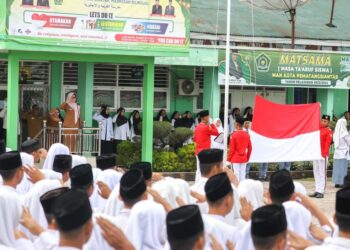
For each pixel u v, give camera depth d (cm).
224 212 615
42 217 713
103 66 2559
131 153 2028
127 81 2605
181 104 2697
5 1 1648
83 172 736
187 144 2097
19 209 638
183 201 739
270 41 2666
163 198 705
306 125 1719
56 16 1703
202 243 472
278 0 2689
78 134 2025
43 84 2452
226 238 594
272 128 1705
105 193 795
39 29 1688
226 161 1684
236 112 2584
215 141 1791
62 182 876
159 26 1814
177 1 1825
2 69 2361
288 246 544
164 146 2158
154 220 623
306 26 2880
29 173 773
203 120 1747
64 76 2477
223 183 610
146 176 801
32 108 2292
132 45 1791
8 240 626
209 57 2455
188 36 1844
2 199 626
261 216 471
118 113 2394
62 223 471
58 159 884
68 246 474
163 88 2662
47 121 2241
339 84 2556
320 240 641
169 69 2655
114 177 887
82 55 1778
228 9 1686
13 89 1723
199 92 2702
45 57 1738
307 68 2502
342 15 3112
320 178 1731
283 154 1708
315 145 1716
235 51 2406
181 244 465
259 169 2055
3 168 732
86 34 1739
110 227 524
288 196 673
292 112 1714
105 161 977
